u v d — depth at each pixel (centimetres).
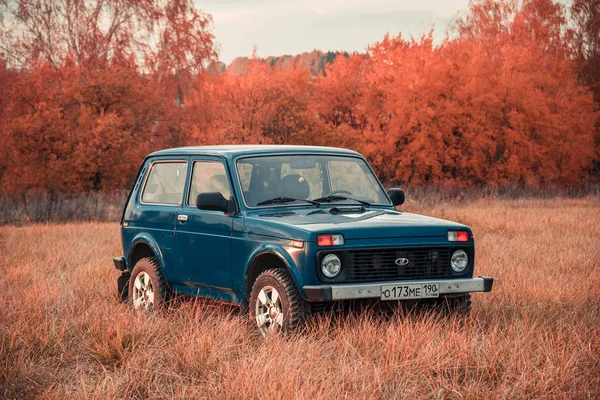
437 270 689
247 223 718
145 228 872
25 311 788
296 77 4716
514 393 526
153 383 571
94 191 3588
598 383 548
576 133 4388
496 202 2958
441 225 697
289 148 795
